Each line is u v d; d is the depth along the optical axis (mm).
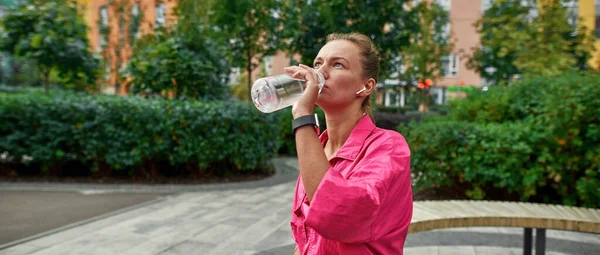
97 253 3746
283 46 10508
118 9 13680
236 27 9914
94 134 6957
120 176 7328
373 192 930
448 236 4445
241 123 7324
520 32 9828
